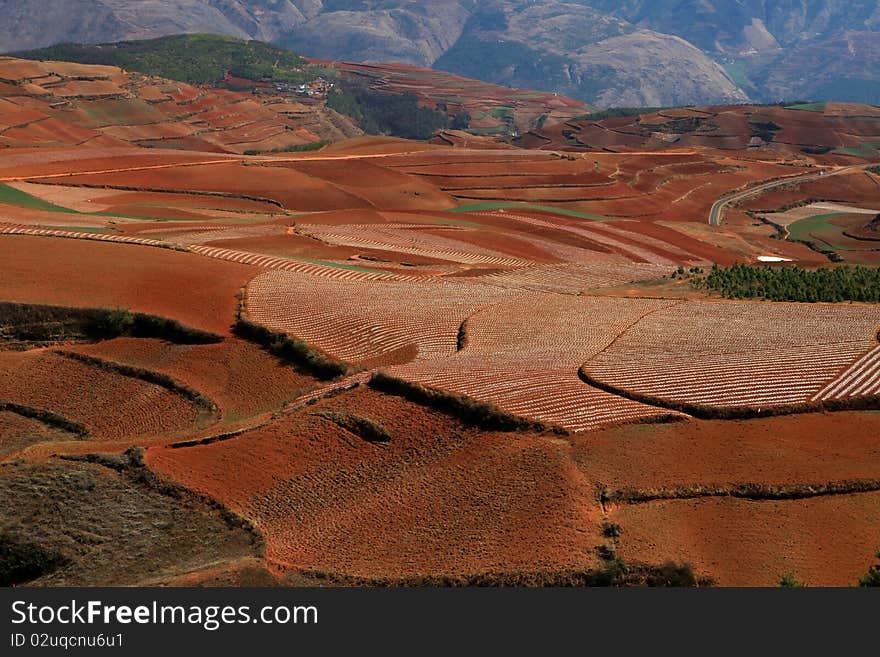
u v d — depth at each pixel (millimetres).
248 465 65438
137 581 51625
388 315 99125
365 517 58969
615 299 115625
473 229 177250
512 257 156500
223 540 56344
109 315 88688
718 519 58469
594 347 91625
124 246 116375
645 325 100375
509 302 110188
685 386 78438
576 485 61062
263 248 137375
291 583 50812
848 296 119500
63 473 61562
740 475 63125
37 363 83312
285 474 64500
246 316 92938
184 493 60562
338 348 88000
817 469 64125
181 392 79250
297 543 56125
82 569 52938
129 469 62875
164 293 98062
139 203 177125
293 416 72688
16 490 59188
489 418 69812
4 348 85625
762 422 72188
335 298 103250
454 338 94750
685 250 182250
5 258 104625
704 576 51781
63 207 163875
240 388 80688
